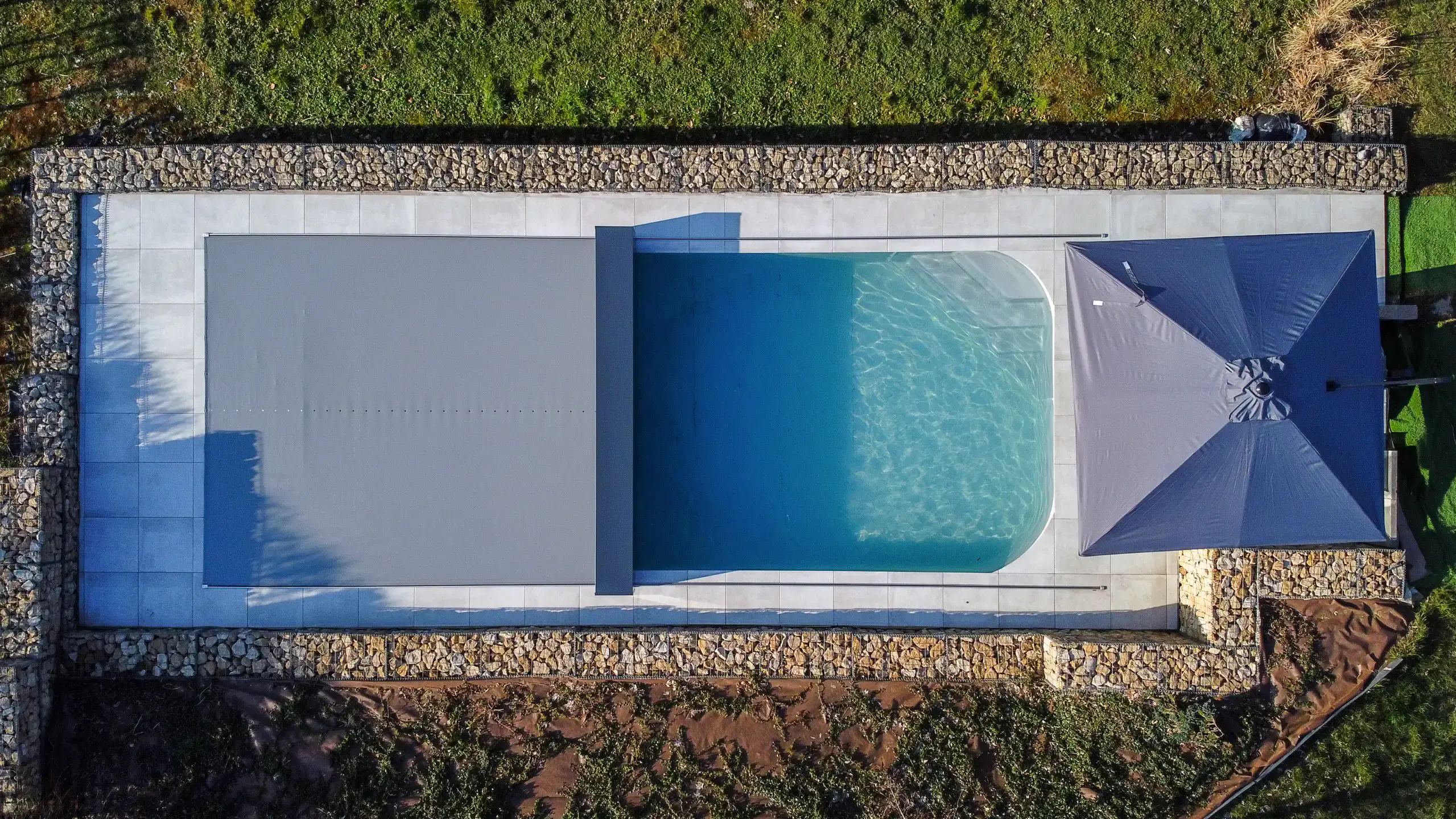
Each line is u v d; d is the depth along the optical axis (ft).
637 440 36.60
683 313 36.65
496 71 35.58
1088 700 33.81
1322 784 34.37
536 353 33.47
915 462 36.63
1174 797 33.22
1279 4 35.73
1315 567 33.65
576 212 35.09
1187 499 29.48
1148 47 35.81
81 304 34.78
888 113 35.78
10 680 32.04
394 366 33.45
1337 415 29.22
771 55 35.73
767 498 36.68
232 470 33.37
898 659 34.14
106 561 34.73
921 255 36.09
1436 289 35.12
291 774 33.47
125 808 33.24
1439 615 34.40
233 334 33.35
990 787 33.63
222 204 34.88
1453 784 34.17
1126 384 29.78
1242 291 29.60
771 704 33.88
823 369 36.50
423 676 33.88
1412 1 35.68
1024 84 35.91
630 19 35.68
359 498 33.40
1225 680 33.42
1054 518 35.27
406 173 34.35
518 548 33.47
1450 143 35.29
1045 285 35.29
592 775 33.50
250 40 35.45
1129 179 34.47
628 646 33.99
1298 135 35.24
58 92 35.50
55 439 34.22
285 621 34.78
